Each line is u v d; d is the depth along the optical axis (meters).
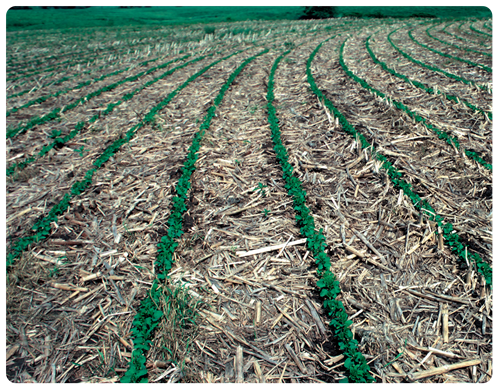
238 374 3.38
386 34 22.86
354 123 8.53
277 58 16.09
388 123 8.40
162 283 4.33
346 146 7.43
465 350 3.50
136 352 3.46
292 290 4.27
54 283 4.43
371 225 5.22
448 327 3.73
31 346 3.67
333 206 5.64
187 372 3.40
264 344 3.68
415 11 38.78
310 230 4.95
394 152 7.04
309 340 3.70
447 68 12.89
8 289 4.20
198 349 3.63
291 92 11.28
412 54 15.74
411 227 5.06
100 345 3.70
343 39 21.58
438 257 4.58
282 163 6.86
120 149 7.92
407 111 8.66
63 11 49.09
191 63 16.17
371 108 9.44
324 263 4.42
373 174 6.36
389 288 4.21
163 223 5.45
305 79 12.50
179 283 4.27
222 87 11.66
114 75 14.74
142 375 3.31
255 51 18.80
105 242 5.11
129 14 46.69
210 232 5.20
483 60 13.77
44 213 5.81
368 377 3.20
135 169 7.08
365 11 40.28
